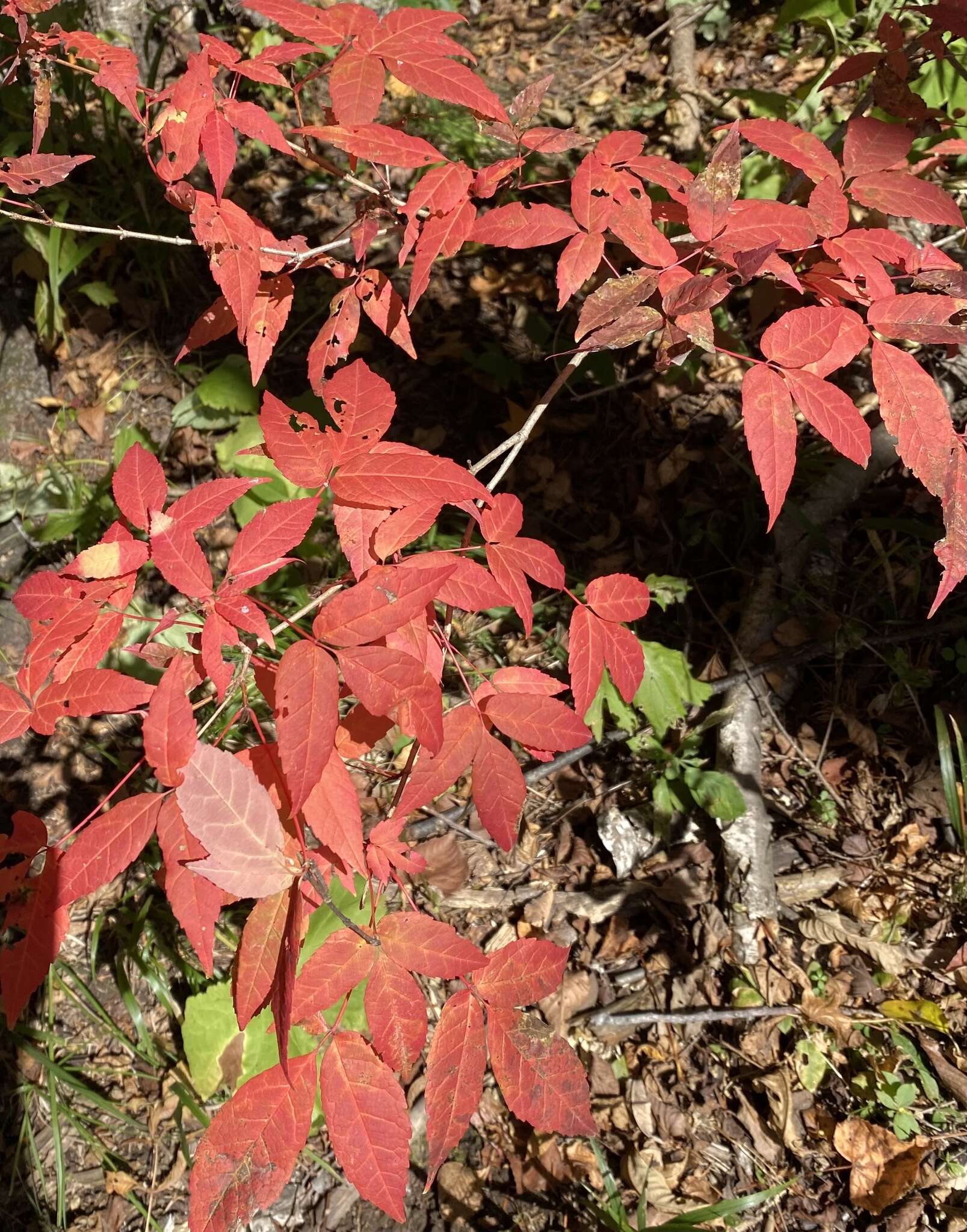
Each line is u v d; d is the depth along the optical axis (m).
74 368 1.29
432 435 1.21
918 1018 0.82
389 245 1.36
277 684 0.41
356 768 0.98
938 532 1.03
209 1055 0.81
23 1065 0.87
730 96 1.14
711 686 0.99
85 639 0.46
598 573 1.12
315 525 1.08
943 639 1.02
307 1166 0.81
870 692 1.02
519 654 1.08
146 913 0.89
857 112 0.72
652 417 1.21
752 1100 0.81
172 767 0.41
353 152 0.52
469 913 0.93
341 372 0.49
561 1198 0.78
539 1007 0.87
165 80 1.47
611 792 0.99
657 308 0.50
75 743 1.05
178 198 0.53
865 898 0.90
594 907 0.92
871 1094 0.79
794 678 1.03
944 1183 0.76
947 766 0.90
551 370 1.26
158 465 0.47
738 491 1.15
